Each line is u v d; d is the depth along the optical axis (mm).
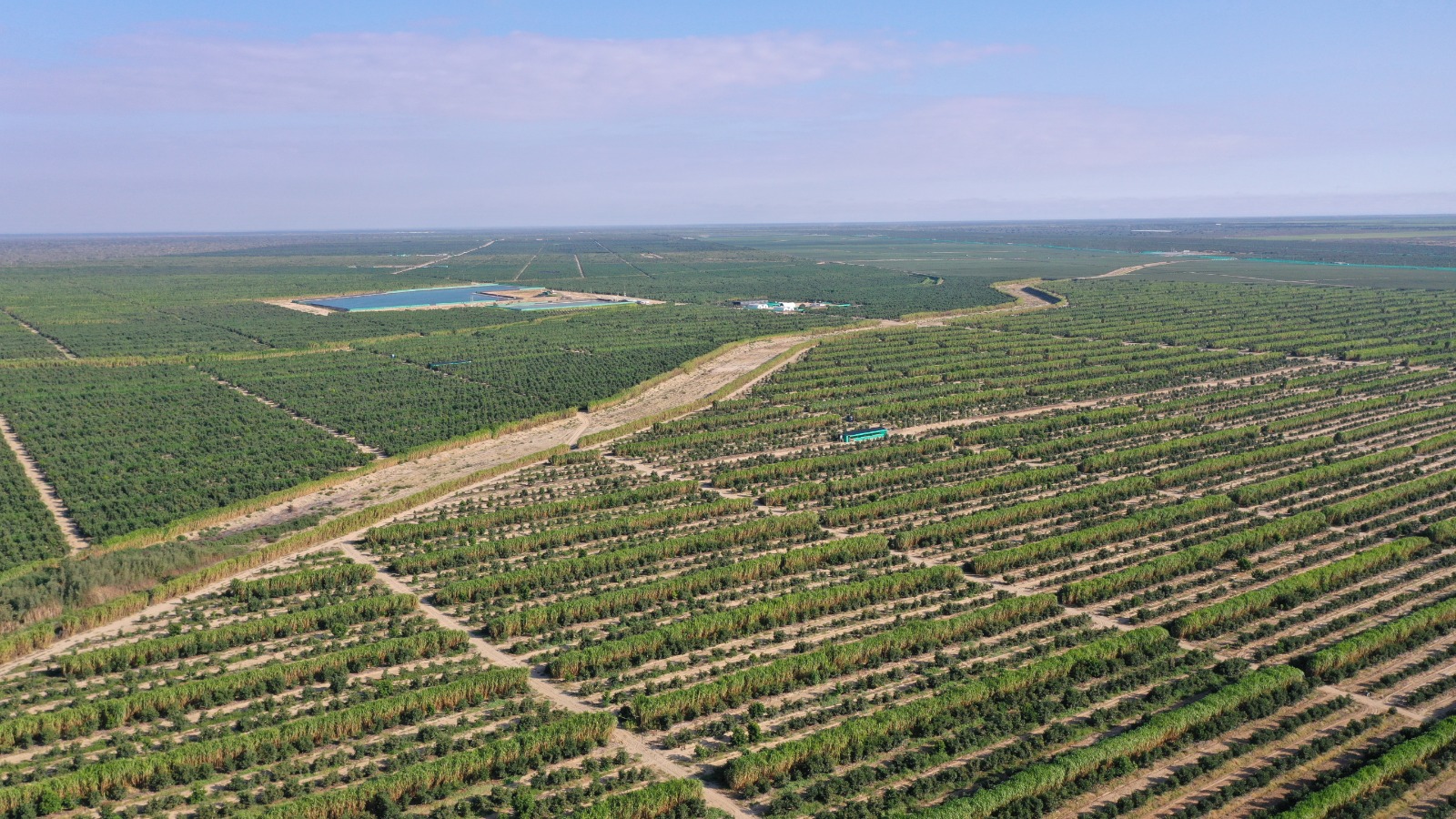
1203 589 137375
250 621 124188
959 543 154875
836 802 91062
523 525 166250
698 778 94500
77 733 101062
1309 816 86250
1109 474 191875
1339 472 184125
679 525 166125
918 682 110375
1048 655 118125
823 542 151875
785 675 110250
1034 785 89688
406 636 121438
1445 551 149250
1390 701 107438
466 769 93250
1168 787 91750
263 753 96375
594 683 111312
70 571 134000
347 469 197000
